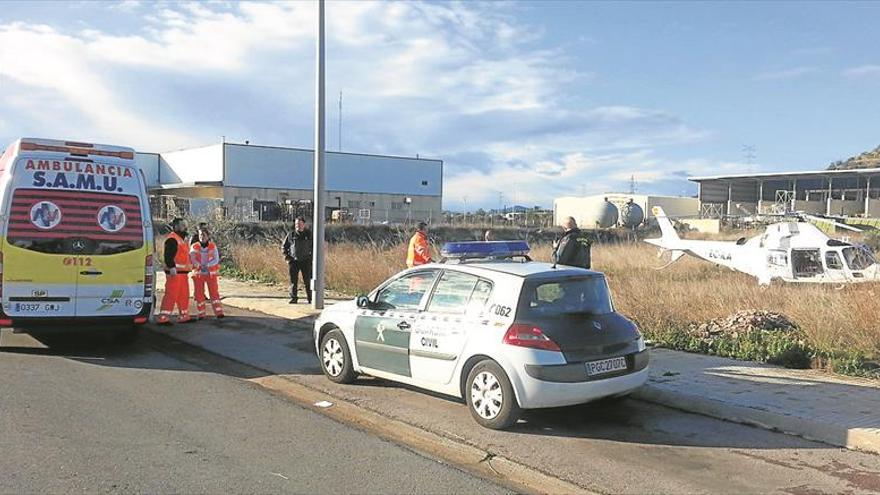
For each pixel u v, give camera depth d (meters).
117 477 5.04
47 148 9.73
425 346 7.10
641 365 6.76
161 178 65.38
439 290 7.24
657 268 21.69
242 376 8.65
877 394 7.29
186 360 9.62
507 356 6.30
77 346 10.49
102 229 9.98
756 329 10.18
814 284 15.13
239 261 21.11
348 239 31.47
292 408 7.14
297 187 61.12
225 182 57.12
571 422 6.74
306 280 14.67
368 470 5.35
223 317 13.28
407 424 6.66
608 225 57.94
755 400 7.04
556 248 10.66
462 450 5.96
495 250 9.27
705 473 5.40
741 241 18.69
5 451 5.55
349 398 7.59
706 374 8.18
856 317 9.61
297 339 11.13
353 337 8.01
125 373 8.66
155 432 6.18
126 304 10.12
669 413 7.08
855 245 15.58
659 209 22.56
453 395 6.94
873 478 5.30
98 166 10.05
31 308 9.48
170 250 12.48
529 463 5.62
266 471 5.26
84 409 6.88
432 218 61.44
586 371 6.32
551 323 6.39
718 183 69.25
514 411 6.31
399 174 67.69
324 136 13.37
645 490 5.06
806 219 17.47
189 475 5.12
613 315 6.87
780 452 5.89
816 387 7.58
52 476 5.02
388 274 16.16
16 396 7.30
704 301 12.23
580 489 5.10
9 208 9.38
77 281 9.76
